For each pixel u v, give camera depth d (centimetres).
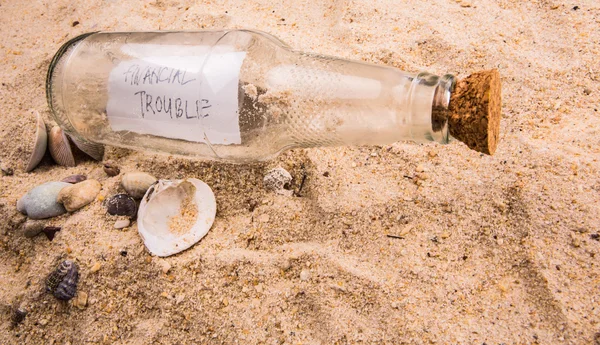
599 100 33
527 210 29
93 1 44
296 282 29
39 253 31
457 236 30
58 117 33
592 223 29
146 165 34
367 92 27
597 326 26
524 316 27
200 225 31
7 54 41
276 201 32
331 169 32
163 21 41
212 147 30
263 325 28
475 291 28
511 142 32
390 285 28
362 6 39
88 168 35
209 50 29
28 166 34
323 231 31
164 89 29
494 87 25
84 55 32
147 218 31
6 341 30
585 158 31
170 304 29
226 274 30
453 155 32
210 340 28
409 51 36
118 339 29
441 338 27
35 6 44
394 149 32
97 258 30
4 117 37
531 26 37
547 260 28
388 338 27
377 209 31
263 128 29
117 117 31
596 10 37
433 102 25
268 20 40
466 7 39
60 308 30
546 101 34
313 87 28
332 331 28
